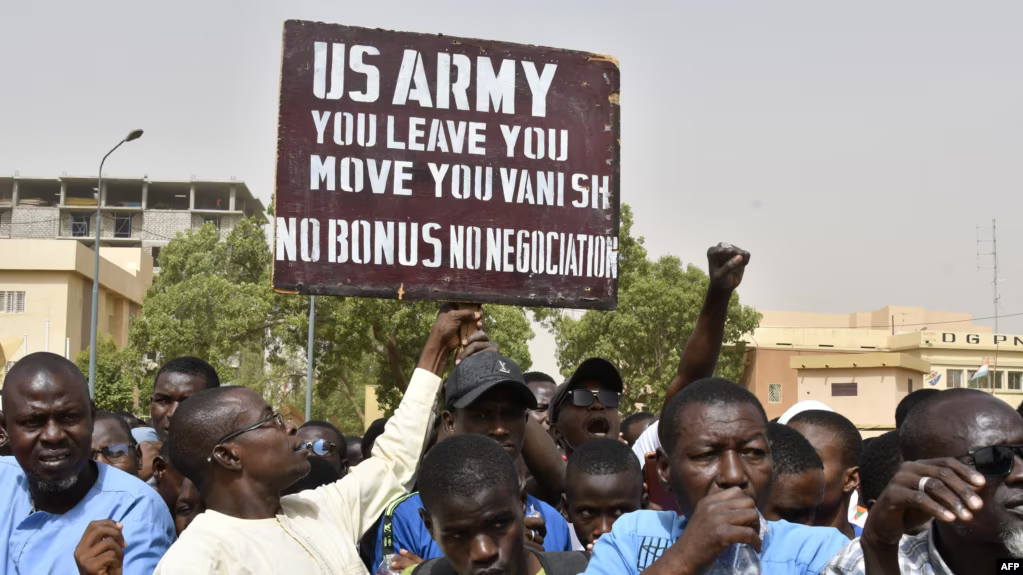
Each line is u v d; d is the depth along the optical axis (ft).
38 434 12.14
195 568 10.16
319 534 11.50
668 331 108.58
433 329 14.16
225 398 11.37
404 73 14.07
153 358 124.47
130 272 180.75
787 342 171.53
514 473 10.47
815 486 12.62
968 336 166.40
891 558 7.93
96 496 12.67
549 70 14.60
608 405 17.90
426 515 11.12
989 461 7.79
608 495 13.41
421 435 13.61
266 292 104.99
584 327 110.93
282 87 13.69
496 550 10.03
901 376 124.98
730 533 8.01
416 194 13.96
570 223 14.47
